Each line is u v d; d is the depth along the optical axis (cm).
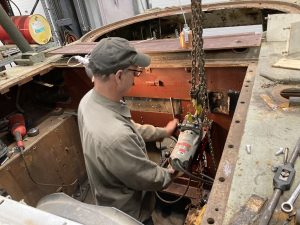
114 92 101
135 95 173
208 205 59
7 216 55
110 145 94
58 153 186
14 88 189
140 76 161
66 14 343
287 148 70
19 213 55
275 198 57
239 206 57
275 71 108
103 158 98
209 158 173
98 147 97
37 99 207
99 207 65
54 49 188
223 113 152
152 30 235
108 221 60
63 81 195
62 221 52
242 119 86
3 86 148
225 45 132
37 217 54
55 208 67
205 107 123
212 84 144
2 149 153
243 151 71
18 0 342
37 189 171
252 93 97
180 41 144
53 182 183
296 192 58
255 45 126
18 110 195
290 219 53
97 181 112
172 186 178
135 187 108
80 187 205
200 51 100
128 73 100
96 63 94
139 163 100
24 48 181
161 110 174
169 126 153
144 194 124
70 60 172
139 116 186
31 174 166
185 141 123
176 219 172
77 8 354
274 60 118
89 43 189
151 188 110
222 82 141
